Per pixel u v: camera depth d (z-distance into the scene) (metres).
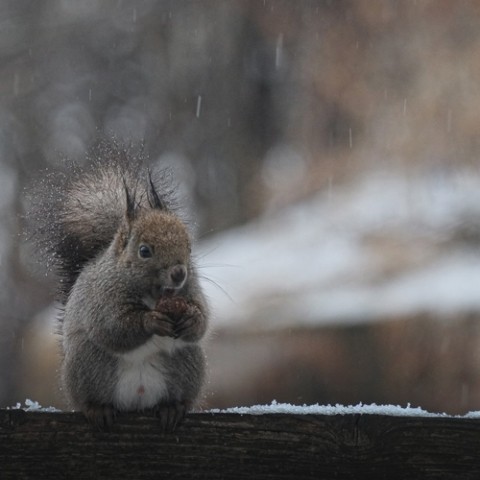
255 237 16.53
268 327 13.76
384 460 4.87
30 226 6.85
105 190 6.80
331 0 19.31
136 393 5.95
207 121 22.45
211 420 4.94
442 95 16.36
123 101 23.08
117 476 4.92
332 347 13.48
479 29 16.83
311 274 14.61
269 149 22.20
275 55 21.34
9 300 20.78
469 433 4.87
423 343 13.20
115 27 23.20
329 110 18.80
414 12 17.47
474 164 15.78
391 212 15.55
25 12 23.23
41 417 4.93
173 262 5.84
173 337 5.73
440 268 14.11
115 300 5.88
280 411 4.97
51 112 22.91
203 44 22.67
